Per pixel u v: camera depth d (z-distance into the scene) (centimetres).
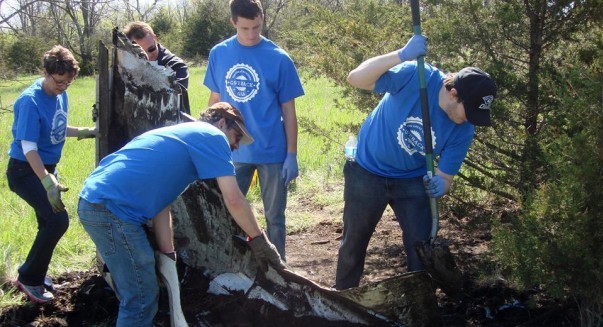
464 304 463
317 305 395
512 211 541
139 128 427
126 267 341
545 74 461
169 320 400
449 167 375
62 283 505
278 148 482
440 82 370
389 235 632
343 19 583
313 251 606
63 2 1669
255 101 475
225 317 409
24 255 552
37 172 425
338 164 879
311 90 1823
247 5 457
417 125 376
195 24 3828
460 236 598
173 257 366
